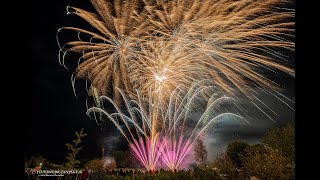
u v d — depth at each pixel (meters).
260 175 11.73
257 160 12.07
